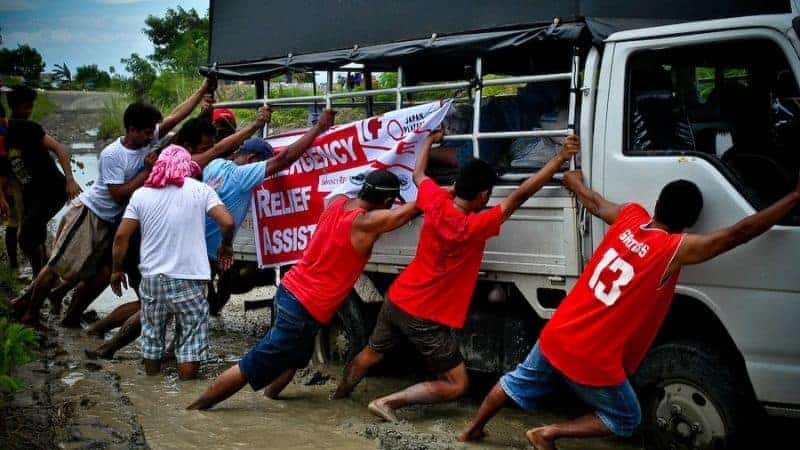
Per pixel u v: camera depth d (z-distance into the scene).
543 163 5.08
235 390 5.21
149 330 6.00
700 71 4.91
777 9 4.63
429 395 4.98
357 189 5.66
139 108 6.70
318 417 5.18
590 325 4.07
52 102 29.23
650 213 4.39
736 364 4.29
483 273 5.06
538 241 4.78
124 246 5.95
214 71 7.04
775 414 4.07
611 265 4.05
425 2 5.43
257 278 7.30
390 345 5.19
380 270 5.64
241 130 6.43
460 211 4.71
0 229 12.15
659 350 4.34
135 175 6.84
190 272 5.88
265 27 6.66
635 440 4.85
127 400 5.32
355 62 5.71
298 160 5.97
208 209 5.87
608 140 4.54
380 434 4.78
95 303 8.67
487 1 5.06
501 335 5.09
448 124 5.46
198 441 4.69
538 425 5.09
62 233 6.99
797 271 3.94
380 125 5.49
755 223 3.75
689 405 4.25
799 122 4.08
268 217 6.23
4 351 4.30
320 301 5.08
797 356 3.97
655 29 4.39
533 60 5.66
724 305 4.16
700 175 4.23
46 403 5.15
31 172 8.25
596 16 4.68
